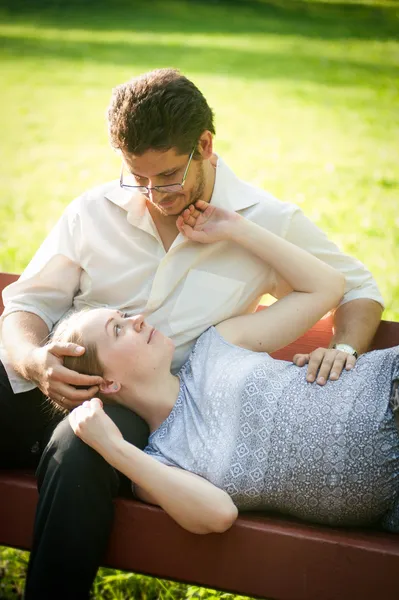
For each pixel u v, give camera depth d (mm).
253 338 2447
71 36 14953
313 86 12305
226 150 9414
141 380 2305
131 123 2244
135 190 2566
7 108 10977
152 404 2316
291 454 2096
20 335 2475
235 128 10281
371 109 11273
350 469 2070
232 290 2531
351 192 7973
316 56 14117
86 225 2590
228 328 2457
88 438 2043
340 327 2576
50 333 2572
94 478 2049
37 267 2596
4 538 2236
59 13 16734
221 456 2125
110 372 2285
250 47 14602
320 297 2473
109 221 2584
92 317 2336
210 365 2330
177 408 2291
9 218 7195
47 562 2008
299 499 2102
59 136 9977
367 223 6949
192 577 2072
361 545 1975
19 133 10055
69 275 2613
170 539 2078
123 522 2105
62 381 2268
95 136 10016
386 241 6465
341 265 2656
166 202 2400
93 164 9016
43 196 7930
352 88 12250
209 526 2006
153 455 2203
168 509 2020
